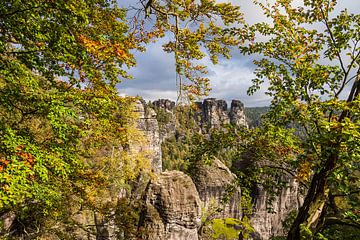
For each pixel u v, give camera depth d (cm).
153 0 888
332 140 639
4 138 700
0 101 851
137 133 2280
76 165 1091
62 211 1340
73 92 883
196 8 875
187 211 2711
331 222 806
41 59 925
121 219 1608
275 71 830
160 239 2567
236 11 866
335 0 837
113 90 1058
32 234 1465
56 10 760
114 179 2192
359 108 666
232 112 17600
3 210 1150
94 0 941
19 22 784
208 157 980
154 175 2759
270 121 866
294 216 1219
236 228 3097
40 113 876
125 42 1002
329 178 629
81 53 873
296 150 919
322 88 782
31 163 667
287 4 859
